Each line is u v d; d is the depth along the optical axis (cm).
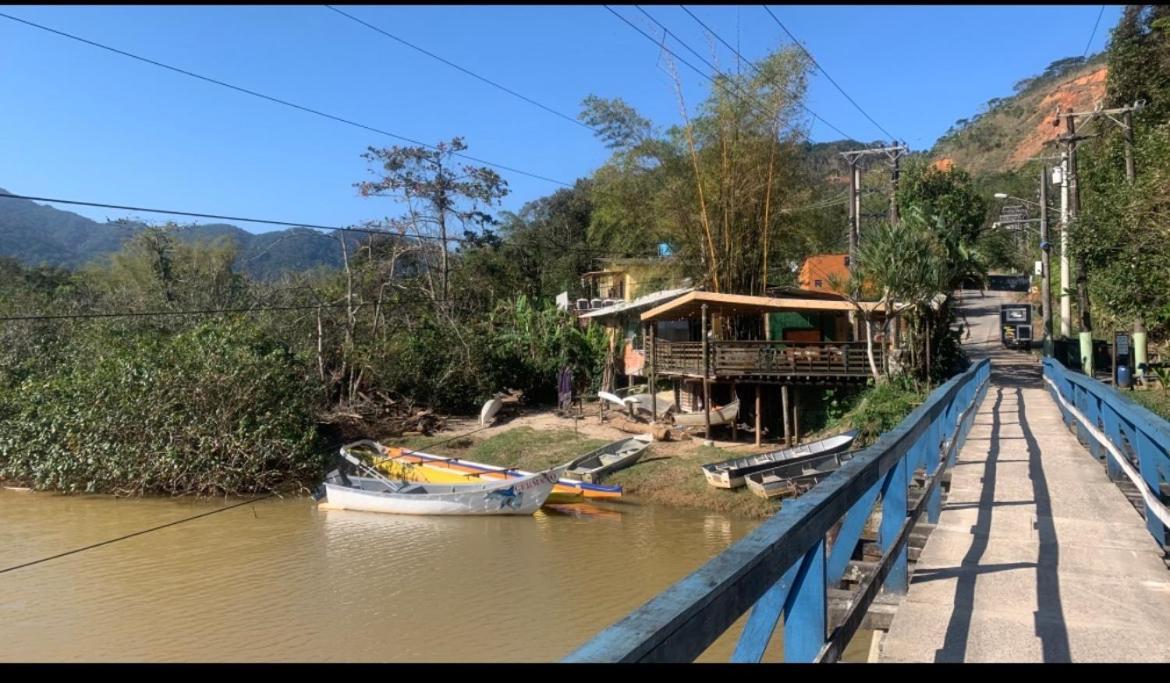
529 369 3244
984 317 5503
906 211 2478
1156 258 1483
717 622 182
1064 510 692
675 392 2736
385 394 2878
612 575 1339
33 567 1384
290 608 1162
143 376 2072
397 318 3097
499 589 1255
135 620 1108
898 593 461
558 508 1884
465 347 3050
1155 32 2356
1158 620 429
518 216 5425
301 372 2519
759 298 2295
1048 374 1938
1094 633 409
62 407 2100
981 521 658
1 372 2438
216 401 2112
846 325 2633
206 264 3988
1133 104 2341
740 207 2741
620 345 3328
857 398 2242
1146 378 2128
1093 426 898
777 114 2677
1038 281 5028
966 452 1023
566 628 1083
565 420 2822
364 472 2108
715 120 2755
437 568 1383
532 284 4669
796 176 2819
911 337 2162
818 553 273
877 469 388
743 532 1650
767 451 2181
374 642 1027
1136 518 661
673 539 1593
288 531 1675
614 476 2092
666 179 2916
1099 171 2478
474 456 2427
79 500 2008
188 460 2047
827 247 3178
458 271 4084
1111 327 3120
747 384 2392
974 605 454
